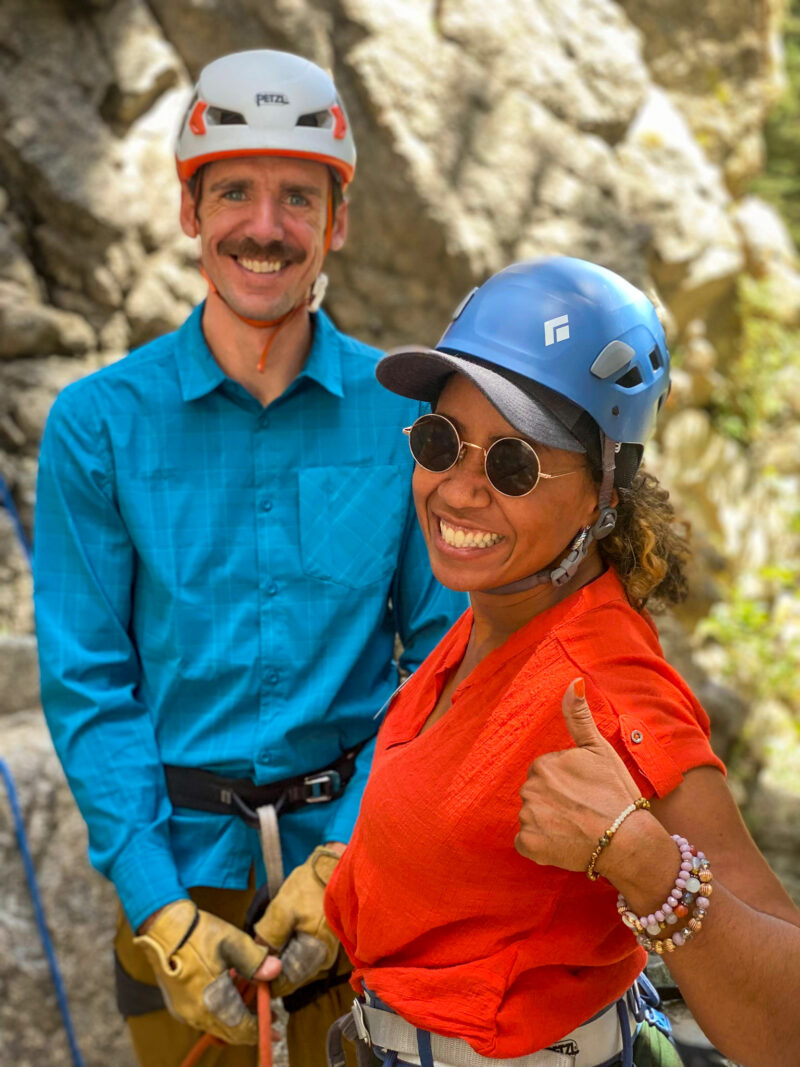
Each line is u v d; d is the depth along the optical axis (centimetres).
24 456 556
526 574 143
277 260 225
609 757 127
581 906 138
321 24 637
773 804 709
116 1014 369
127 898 215
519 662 141
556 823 125
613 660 136
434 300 680
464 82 678
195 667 224
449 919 141
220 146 223
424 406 235
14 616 532
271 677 225
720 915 122
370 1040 151
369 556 230
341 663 226
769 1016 122
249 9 619
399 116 653
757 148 912
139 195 591
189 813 226
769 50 903
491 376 138
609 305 141
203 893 231
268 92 222
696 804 130
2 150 571
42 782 373
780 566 894
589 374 138
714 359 898
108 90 593
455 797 138
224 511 227
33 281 574
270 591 226
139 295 592
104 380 229
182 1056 240
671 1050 159
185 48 614
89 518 227
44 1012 361
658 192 751
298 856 227
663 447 838
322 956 209
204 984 205
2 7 579
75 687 222
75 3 591
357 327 668
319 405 232
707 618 800
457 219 665
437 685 158
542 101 711
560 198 703
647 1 855
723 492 874
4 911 361
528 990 139
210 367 228
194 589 224
